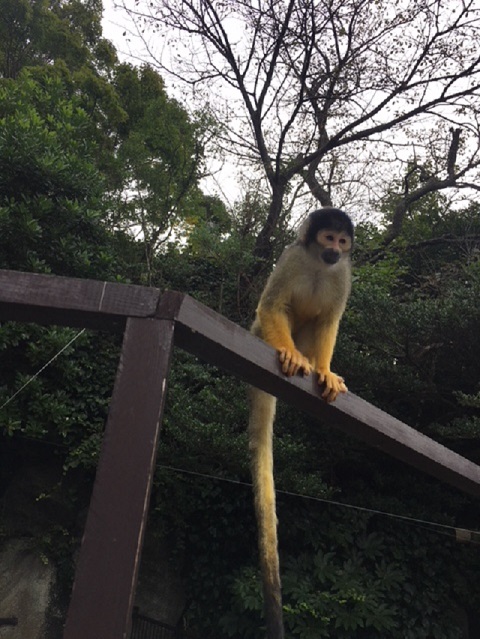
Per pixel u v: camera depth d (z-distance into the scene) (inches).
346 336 418.3
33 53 754.2
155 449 93.3
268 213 594.2
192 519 417.7
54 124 486.3
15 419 385.7
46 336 394.0
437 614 398.9
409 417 444.1
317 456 434.0
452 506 421.1
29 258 389.1
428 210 723.4
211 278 571.2
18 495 410.9
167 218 563.2
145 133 597.6
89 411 413.7
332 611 365.4
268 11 588.7
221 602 394.0
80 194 438.3
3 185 410.0
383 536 417.7
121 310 104.2
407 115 620.4
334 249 224.8
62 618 381.1
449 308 394.3
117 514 88.1
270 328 209.2
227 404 407.5
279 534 410.6
